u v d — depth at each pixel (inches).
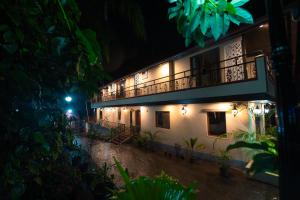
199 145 487.8
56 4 76.7
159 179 77.0
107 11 134.8
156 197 72.5
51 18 74.6
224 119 459.5
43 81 74.7
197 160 502.3
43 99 75.3
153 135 695.7
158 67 729.6
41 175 112.5
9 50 59.4
